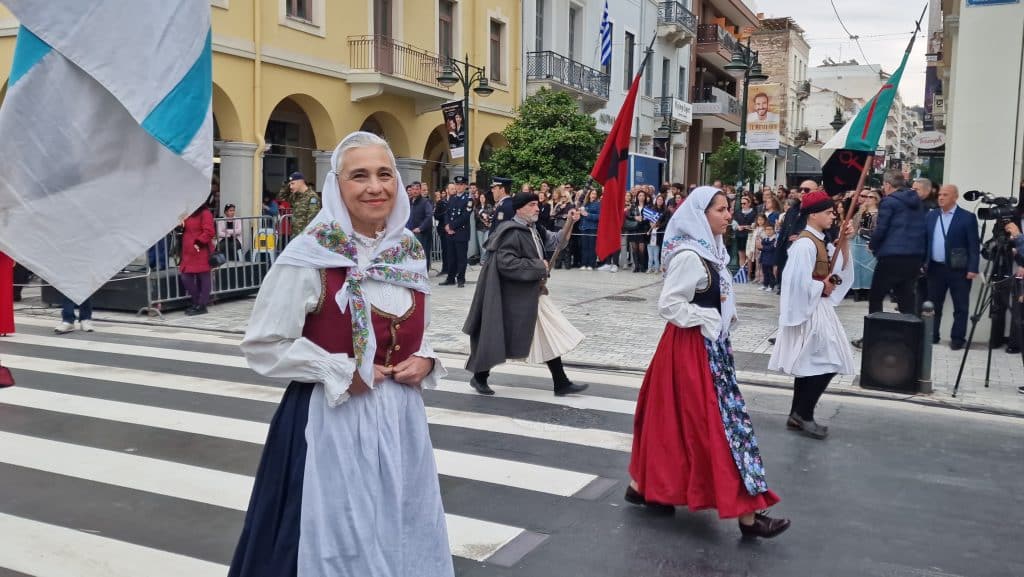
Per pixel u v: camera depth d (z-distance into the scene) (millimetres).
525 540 4477
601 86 29359
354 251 2773
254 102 17484
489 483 5355
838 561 4301
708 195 4660
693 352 4617
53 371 8336
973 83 10414
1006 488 5508
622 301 13938
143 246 2738
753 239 17797
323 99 19391
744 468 4434
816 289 6230
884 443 6445
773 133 24172
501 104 25812
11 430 6301
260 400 7281
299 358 2656
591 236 19125
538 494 5176
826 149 10883
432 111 22844
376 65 20281
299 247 2723
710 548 4426
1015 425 7062
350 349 2764
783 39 53344
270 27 17750
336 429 2744
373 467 2766
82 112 2648
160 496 5020
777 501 4535
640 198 18719
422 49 22344
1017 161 10344
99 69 2607
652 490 4711
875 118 6633
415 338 2918
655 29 32531
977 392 8055
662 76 35344
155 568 4066
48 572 4016
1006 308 10000
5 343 9820
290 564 2721
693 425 4559
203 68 2754
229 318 11953
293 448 2768
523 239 7488
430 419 6852
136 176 2723
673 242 4684
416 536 2898
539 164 22594
